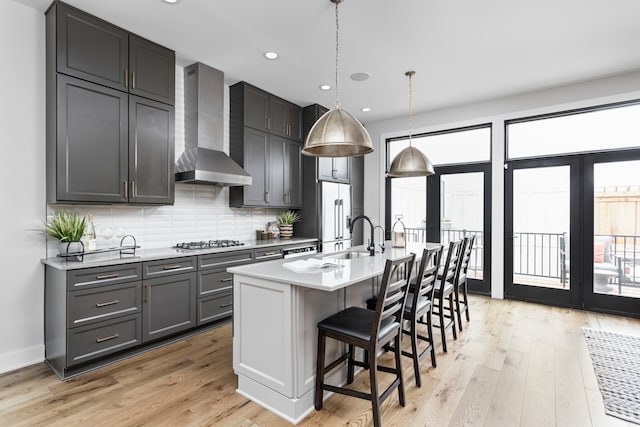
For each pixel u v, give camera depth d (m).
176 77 3.58
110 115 2.74
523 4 2.48
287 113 4.62
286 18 2.69
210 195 4.00
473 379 2.31
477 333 3.20
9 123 2.46
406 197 5.40
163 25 2.79
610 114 3.88
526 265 4.37
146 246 3.36
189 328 3.08
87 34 2.60
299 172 4.85
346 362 2.31
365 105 4.82
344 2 2.47
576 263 4.05
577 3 2.47
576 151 4.05
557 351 2.78
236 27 2.82
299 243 4.35
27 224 2.54
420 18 2.67
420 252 3.08
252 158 4.09
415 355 2.21
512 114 4.40
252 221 4.51
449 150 5.01
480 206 4.73
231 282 3.45
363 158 5.82
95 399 2.06
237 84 4.04
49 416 1.88
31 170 2.55
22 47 2.51
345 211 5.28
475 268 4.77
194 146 3.53
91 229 2.83
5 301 2.45
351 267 2.24
